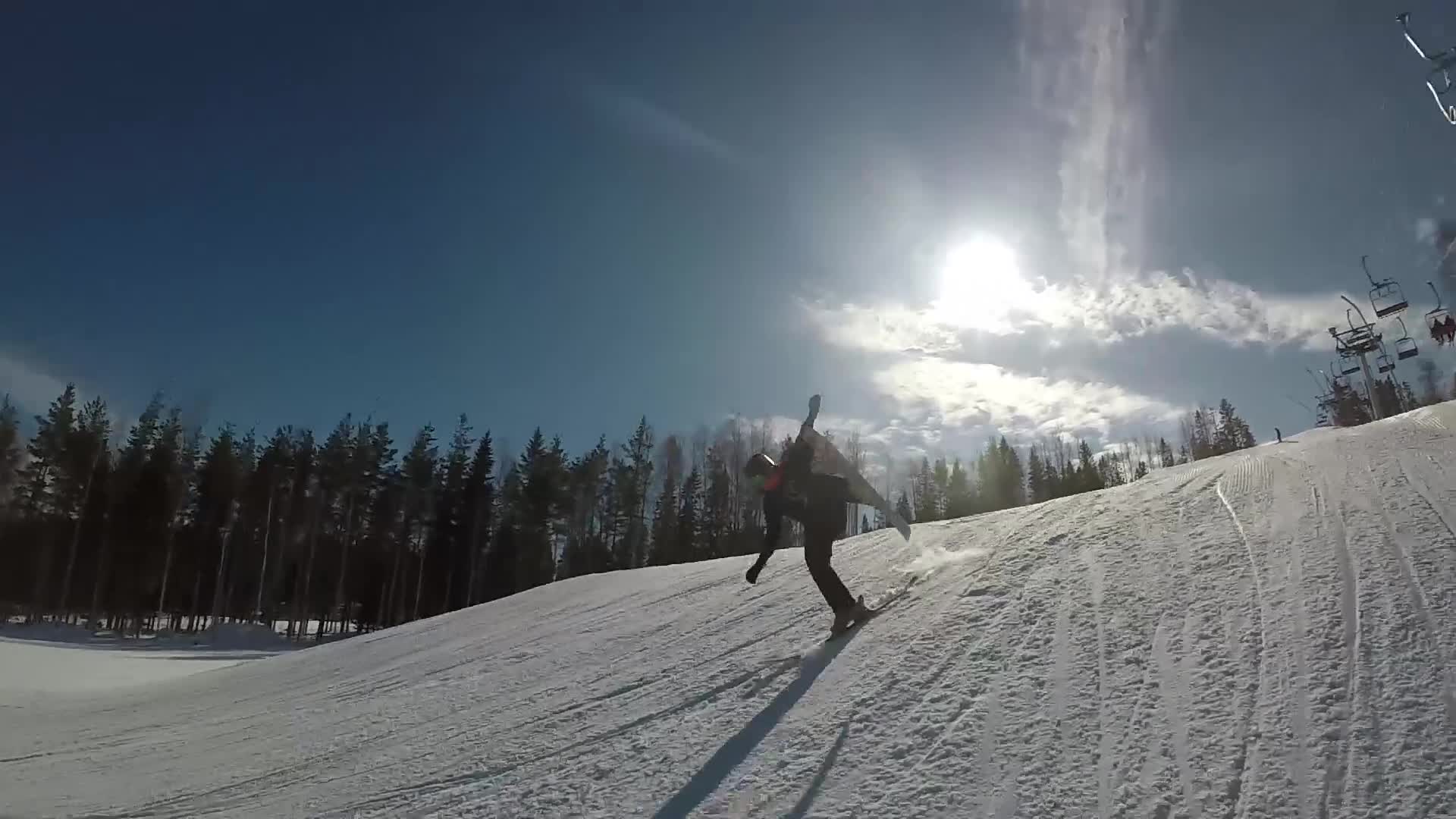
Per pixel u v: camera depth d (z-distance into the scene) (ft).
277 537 173.47
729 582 32.78
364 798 17.67
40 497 147.64
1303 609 14.14
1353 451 24.32
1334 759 10.15
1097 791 10.80
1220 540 18.63
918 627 18.48
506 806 15.20
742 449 175.32
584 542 175.32
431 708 24.97
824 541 20.11
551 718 20.25
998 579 20.34
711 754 15.02
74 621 154.92
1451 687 10.87
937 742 13.10
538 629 34.78
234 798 19.76
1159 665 13.67
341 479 160.86
